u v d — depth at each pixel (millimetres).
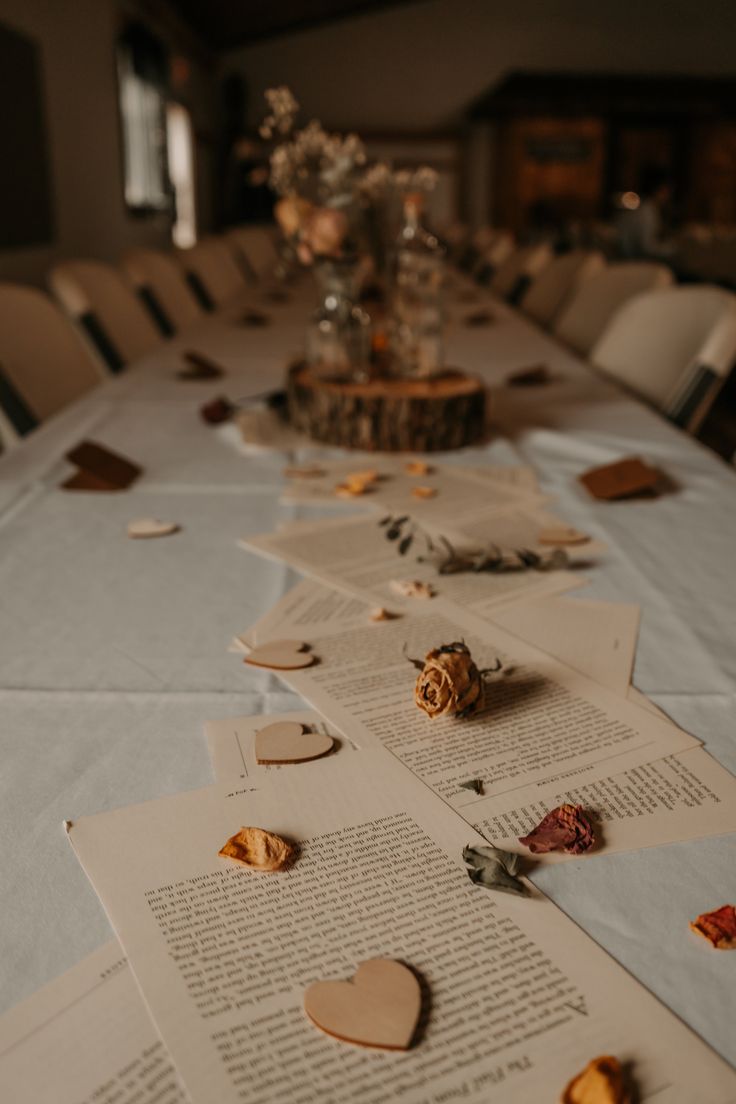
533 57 10953
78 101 5949
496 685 825
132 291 3102
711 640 926
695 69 11000
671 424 1831
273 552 1147
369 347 1711
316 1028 473
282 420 1803
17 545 1176
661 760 711
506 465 1541
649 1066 456
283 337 2973
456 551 1148
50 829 640
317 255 1627
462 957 521
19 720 777
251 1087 443
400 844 614
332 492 1391
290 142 1705
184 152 9438
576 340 2953
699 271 6434
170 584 1060
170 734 755
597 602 1010
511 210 10977
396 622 952
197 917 550
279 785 677
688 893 577
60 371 2160
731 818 646
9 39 4668
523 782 683
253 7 9336
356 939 534
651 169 7375
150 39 7559
